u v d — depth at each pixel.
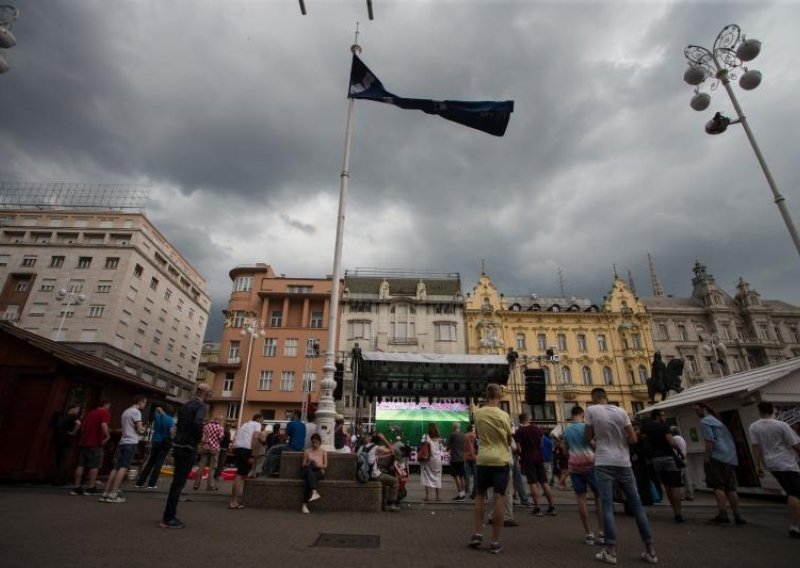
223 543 5.17
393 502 8.98
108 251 45.09
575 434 6.29
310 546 5.24
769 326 46.81
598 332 44.72
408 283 48.97
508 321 44.69
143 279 47.09
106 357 40.97
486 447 5.44
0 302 42.75
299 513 7.79
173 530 5.77
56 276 44.00
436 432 11.16
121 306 43.34
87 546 4.66
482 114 12.79
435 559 4.80
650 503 9.38
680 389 16.22
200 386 6.70
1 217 50.06
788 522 7.85
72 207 52.72
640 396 41.78
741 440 12.13
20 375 10.62
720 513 7.58
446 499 11.07
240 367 41.88
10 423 10.34
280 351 42.50
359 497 8.38
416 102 12.89
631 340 44.44
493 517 5.25
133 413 8.56
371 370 22.00
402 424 24.19
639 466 9.58
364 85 12.91
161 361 50.03
